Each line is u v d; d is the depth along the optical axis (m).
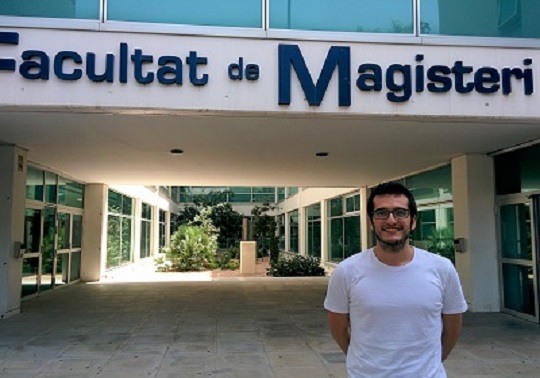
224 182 12.95
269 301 9.38
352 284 2.02
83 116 5.70
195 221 22.44
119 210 16.73
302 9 5.61
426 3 5.76
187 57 5.42
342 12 5.64
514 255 7.77
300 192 22.47
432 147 7.67
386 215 1.95
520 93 5.75
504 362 5.13
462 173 8.30
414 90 5.64
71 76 5.25
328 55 5.54
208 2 5.51
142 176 11.59
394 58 5.65
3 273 7.52
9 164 7.54
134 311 8.21
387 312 1.92
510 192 7.82
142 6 5.42
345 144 7.46
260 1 5.56
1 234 7.53
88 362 5.09
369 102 5.57
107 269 14.83
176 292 10.66
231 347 5.74
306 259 15.89
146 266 19.94
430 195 10.38
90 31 5.32
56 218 10.95
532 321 7.19
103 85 5.30
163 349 5.64
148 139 7.09
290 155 8.52
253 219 24.42
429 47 5.69
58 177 10.98
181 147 7.74
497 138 6.93
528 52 5.81
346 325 2.12
